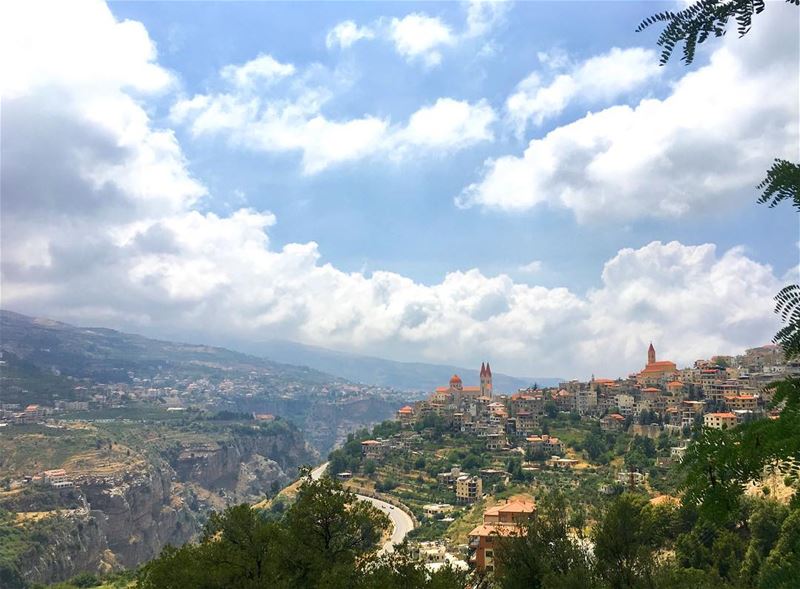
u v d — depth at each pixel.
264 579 34.94
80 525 195.12
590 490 133.50
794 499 8.08
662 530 61.69
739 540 58.16
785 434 7.56
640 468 146.25
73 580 130.88
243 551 36.59
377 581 34.31
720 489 8.05
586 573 38.53
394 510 163.25
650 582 37.78
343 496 40.78
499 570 44.94
